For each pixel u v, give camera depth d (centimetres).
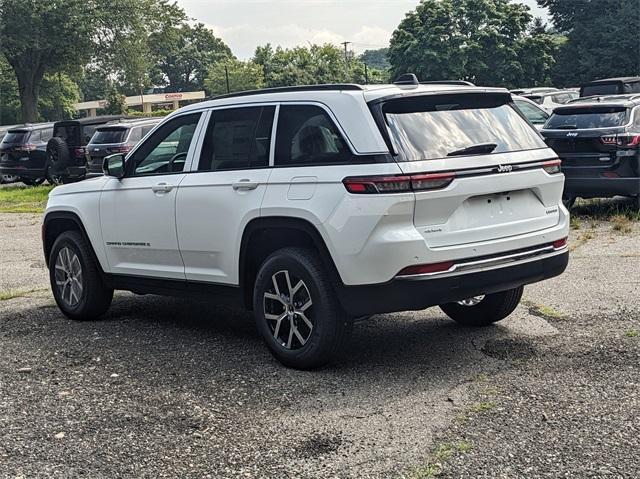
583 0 6019
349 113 514
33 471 401
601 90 2194
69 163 2133
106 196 679
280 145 552
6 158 2292
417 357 563
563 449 400
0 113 7581
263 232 556
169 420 462
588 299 703
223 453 414
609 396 469
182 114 636
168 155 640
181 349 608
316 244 513
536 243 542
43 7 4706
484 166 511
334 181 505
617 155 1116
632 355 542
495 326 637
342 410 466
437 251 490
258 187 551
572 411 448
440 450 405
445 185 494
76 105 9494
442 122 526
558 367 525
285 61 9825
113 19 5091
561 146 1162
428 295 491
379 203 484
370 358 566
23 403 499
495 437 418
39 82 5253
